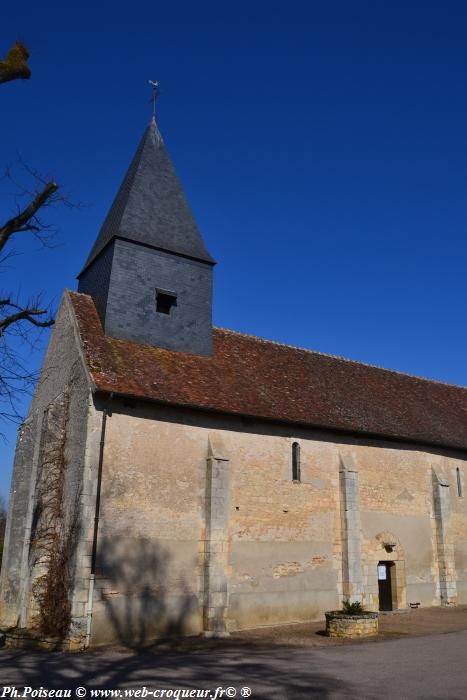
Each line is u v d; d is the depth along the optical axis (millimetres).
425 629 14406
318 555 16281
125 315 15906
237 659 10570
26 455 17328
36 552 14859
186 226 18156
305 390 18281
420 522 19062
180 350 16641
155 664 10133
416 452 19641
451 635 13258
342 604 15969
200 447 14945
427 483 19641
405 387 22859
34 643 12742
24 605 14938
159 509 13906
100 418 13594
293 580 15625
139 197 17516
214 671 9461
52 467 15047
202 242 18297
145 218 17312
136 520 13508
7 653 11695
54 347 16938
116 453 13609
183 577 13898
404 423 19625
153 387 14383
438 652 11055
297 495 16266
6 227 10195
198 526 14430
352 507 17016
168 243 17391
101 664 10188
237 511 15047
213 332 18875
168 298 17062
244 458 15531
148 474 13938
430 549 19109
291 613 15391
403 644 12078
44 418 16469
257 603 14852
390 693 7996
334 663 10094
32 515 15812
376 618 13727
